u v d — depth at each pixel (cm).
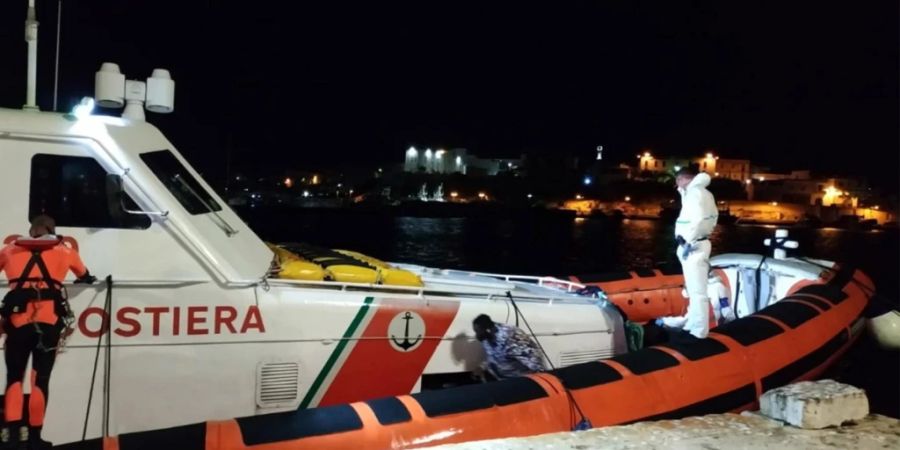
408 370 457
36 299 353
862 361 773
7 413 351
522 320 500
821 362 583
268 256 463
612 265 3312
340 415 383
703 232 591
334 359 433
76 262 368
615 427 424
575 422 434
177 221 404
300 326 424
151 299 392
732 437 412
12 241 374
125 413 386
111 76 450
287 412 380
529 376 450
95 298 382
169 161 442
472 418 406
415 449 382
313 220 7500
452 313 473
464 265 3259
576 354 520
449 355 471
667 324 682
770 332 565
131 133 419
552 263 3369
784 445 401
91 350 380
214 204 458
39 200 384
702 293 586
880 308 725
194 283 403
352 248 4162
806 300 645
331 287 451
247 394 411
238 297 411
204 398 402
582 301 547
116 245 392
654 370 485
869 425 438
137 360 389
